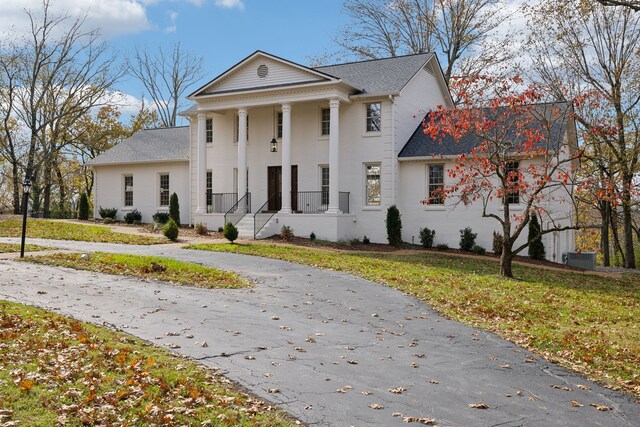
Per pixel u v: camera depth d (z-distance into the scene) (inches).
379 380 310.8
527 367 353.7
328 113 1199.6
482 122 783.7
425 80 1277.1
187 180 1398.9
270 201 1248.2
